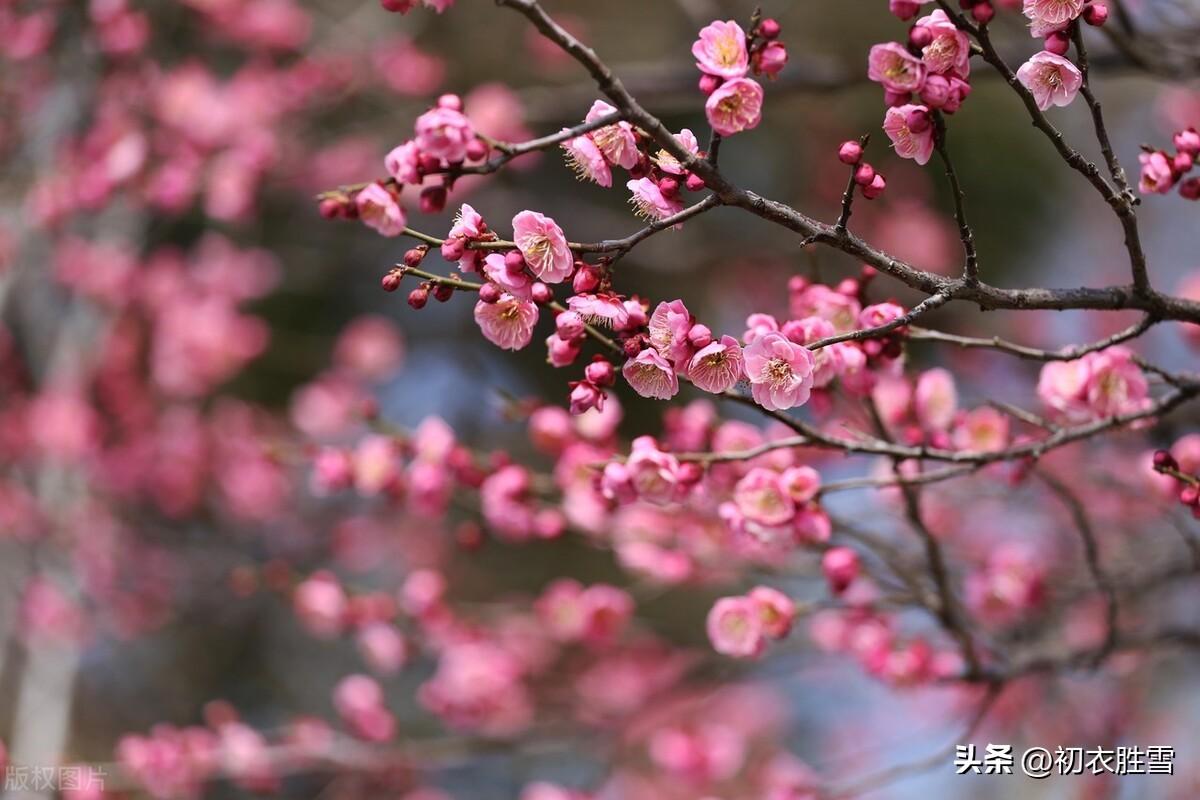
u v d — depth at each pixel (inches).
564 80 382.3
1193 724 313.6
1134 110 414.3
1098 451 248.5
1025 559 210.4
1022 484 214.5
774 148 408.5
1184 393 145.2
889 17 386.6
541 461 398.9
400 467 212.1
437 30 392.5
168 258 369.1
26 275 369.7
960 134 415.2
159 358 360.8
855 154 111.3
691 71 274.7
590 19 407.8
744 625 174.6
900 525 242.5
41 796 250.1
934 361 356.2
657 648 289.9
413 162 110.7
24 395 388.2
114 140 311.1
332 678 437.7
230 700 434.3
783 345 111.4
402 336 438.9
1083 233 434.6
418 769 280.4
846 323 144.6
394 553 416.5
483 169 111.4
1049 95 114.4
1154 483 193.0
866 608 185.6
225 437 382.3
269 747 269.3
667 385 111.5
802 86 246.5
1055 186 429.7
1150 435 199.0
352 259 407.2
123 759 258.4
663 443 153.1
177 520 401.1
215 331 360.2
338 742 266.1
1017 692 278.5
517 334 114.7
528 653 281.6
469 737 273.1
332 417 351.3
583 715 276.4
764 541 156.5
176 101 316.5
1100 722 282.5
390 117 351.9
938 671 197.5
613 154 113.6
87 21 316.5
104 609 368.2
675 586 243.3
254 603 403.2
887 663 194.7
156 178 319.3
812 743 396.5
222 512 390.0
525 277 110.0
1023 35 222.4
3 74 327.9
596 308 109.2
